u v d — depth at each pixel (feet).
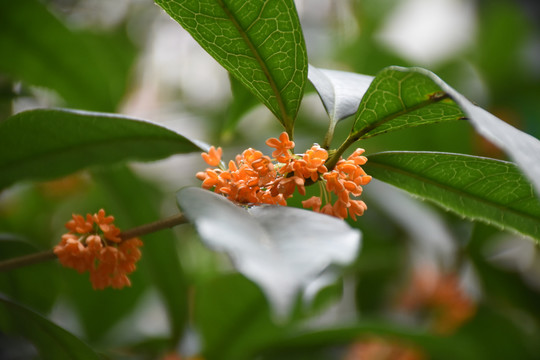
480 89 3.61
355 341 2.62
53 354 1.78
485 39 3.87
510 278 2.81
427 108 1.59
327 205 1.59
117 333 2.34
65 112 1.73
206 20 1.63
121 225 2.33
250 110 2.02
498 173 1.67
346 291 3.24
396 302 2.92
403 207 2.68
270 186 1.58
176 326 2.20
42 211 3.28
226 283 2.16
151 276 2.18
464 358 2.25
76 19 3.51
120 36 3.39
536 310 2.78
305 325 2.22
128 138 1.77
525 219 1.71
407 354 2.48
